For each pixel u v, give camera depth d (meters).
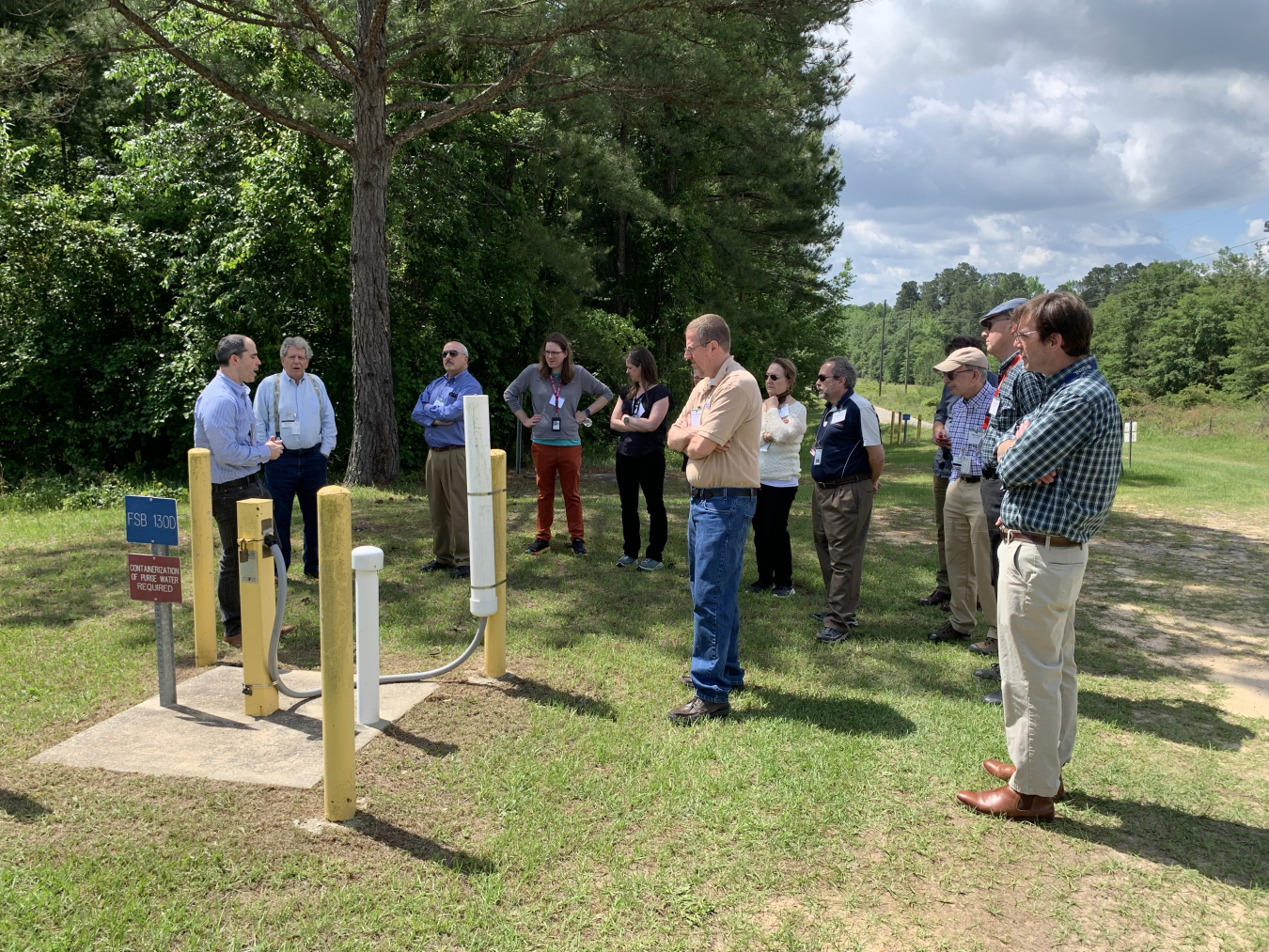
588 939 2.53
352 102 13.19
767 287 26.20
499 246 16.36
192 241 13.71
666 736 3.88
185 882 2.72
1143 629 6.02
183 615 5.57
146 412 13.26
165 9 9.76
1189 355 56.66
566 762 3.58
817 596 6.52
